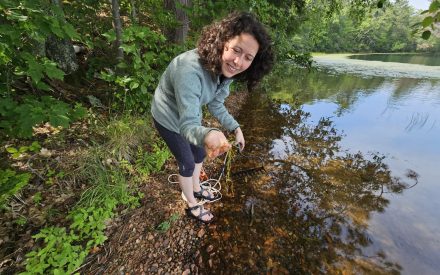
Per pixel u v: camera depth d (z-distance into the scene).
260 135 3.43
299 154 3.00
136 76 2.40
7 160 1.81
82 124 2.39
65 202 1.71
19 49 1.95
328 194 2.31
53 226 1.48
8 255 1.35
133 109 2.72
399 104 5.65
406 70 12.94
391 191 2.42
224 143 0.89
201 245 1.68
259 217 1.96
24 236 1.46
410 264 1.67
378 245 1.79
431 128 4.09
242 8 3.65
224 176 2.45
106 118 2.54
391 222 2.02
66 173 1.86
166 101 1.37
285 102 5.16
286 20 5.85
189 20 3.71
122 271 1.44
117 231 1.65
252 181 2.41
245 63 1.13
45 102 1.69
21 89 2.24
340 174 2.65
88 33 3.17
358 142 3.47
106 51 3.31
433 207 2.22
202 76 1.17
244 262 1.59
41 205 1.64
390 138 3.67
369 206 2.19
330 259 1.66
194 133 0.96
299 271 1.57
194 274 1.50
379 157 3.07
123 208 1.83
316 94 6.12
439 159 3.08
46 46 2.60
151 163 2.29
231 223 1.88
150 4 3.53
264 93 5.66
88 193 1.75
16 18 1.44
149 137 2.57
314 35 8.92
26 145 1.97
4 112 1.54
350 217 2.04
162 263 1.53
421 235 1.91
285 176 2.53
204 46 1.14
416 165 2.92
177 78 1.14
